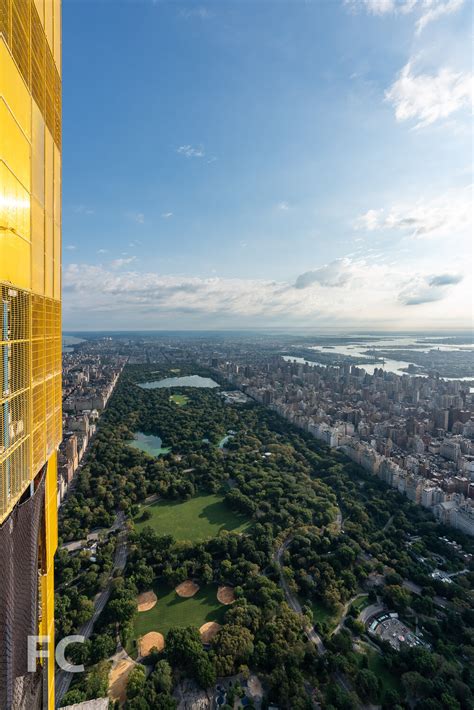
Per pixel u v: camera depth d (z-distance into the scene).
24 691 35.03
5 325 29.78
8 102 29.59
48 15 40.06
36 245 36.91
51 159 41.41
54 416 43.84
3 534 29.42
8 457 30.33
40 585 41.41
